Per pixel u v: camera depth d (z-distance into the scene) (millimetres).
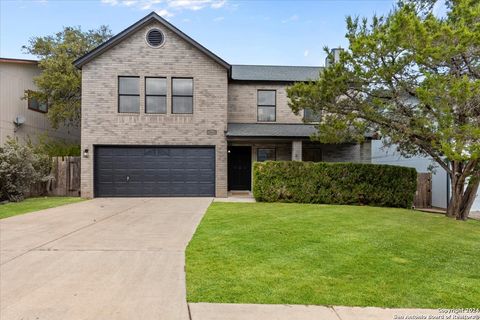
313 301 3598
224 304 3537
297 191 12305
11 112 16703
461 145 7125
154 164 14273
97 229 7336
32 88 18047
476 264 4926
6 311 3387
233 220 8227
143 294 3793
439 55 7383
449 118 7363
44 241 6211
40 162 14180
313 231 6930
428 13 8477
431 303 3580
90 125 14031
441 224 8375
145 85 14305
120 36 14039
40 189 14555
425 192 14906
